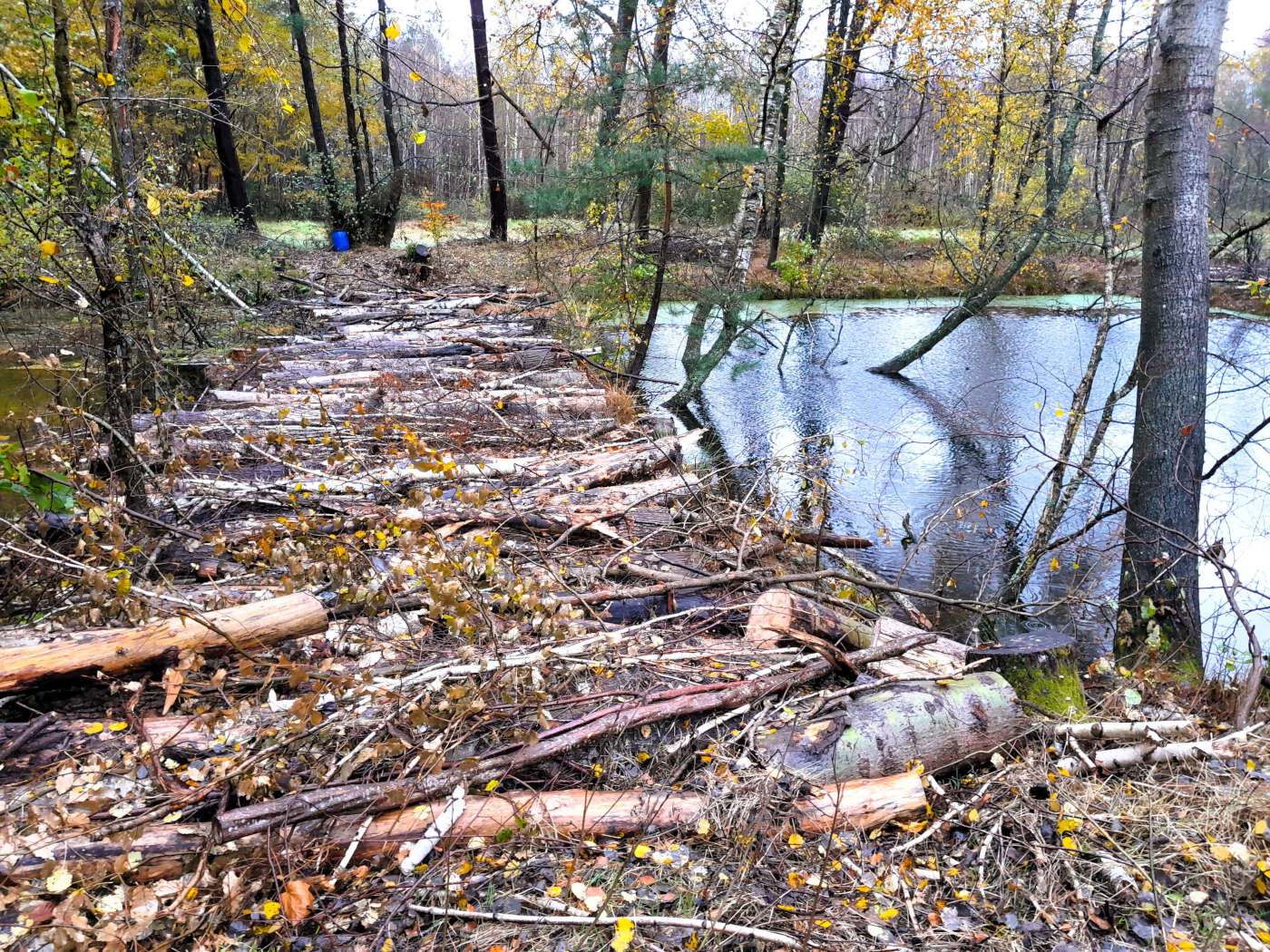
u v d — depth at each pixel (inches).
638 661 119.8
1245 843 90.1
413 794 89.7
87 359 189.5
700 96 408.8
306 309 452.8
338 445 201.0
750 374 514.3
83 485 149.2
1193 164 191.5
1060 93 275.7
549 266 573.0
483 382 293.3
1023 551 263.7
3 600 126.9
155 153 322.7
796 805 94.3
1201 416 194.9
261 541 136.3
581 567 153.6
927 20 469.1
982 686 112.0
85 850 79.9
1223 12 186.4
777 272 743.1
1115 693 135.9
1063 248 541.0
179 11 407.8
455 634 119.0
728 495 260.7
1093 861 89.6
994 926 81.7
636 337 425.7
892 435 389.7
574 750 101.6
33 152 167.8
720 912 80.7
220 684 99.5
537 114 378.0
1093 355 227.1
